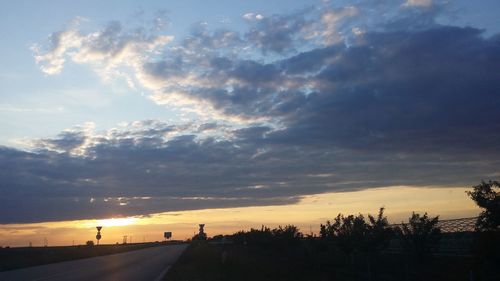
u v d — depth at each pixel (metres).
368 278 29.16
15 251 100.50
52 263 52.00
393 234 33.38
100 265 47.44
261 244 69.94
